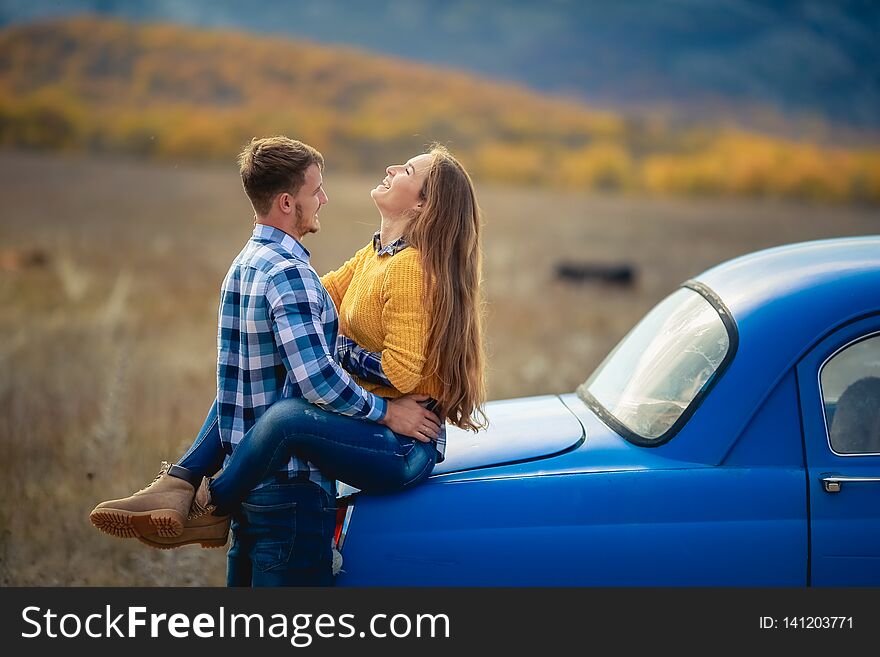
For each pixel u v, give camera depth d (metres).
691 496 8.05
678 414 8.51
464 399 8.84
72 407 20.20
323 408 8.30
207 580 13.25
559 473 8.34
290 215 8.73
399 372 8.45
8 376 22.61
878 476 8.00
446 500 8.34
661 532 7.99
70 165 192.12
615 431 8.98
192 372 25.20
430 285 8.59
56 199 110.88
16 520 14.20
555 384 24.81
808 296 8.55
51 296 36.94
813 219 156.50
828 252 9.58
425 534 8.23
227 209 106.88
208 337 30.98
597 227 115.50
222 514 8.59
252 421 8.60
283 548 8.29
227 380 8.65
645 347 9.91
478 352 8.95
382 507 8.39
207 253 58.69
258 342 8.49
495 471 8.55
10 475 15.74
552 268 54.06
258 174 8.63
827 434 8.16
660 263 70.06
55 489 15.30
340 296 9.71
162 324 32.84
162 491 8.46
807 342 8.31
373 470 8.22
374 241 9.34
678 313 9.84
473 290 8.93
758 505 7.96
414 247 8.83
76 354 26.41
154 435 18.06
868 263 8.96
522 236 94.12
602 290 48.53
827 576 7.89
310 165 8.71
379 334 8.78
